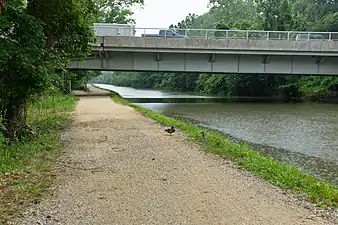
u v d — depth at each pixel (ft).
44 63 45.37
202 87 254.88
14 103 44.68
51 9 46.42
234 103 147.95
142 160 36.70
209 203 23.70
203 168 33.32
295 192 26.32
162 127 63.05
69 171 31.99
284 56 125.49
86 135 53.62
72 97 132.16
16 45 41.29
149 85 360.48
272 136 67.56
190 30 124.77
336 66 127.34
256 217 21.40
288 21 208.54
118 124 66.85
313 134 69.87
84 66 127.03
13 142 42.16
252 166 33.37
